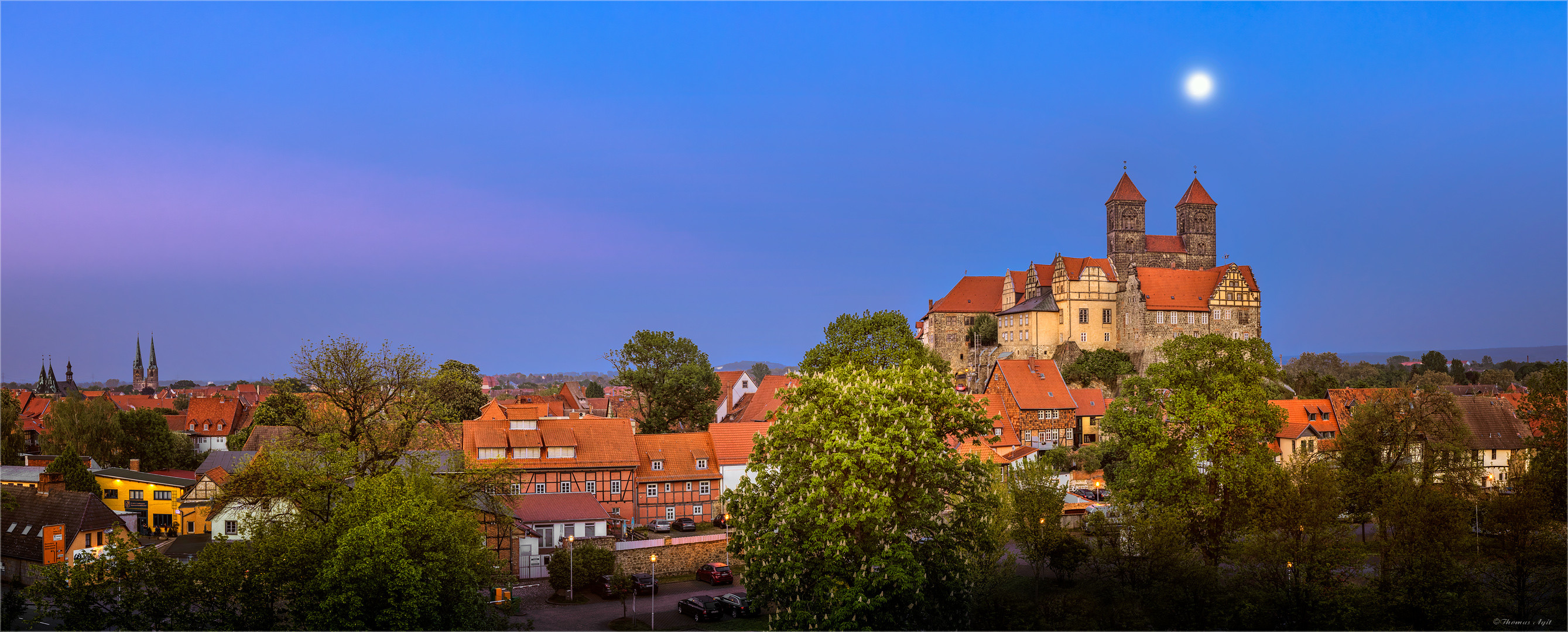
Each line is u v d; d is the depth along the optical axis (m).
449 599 48.12
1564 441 65.31
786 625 46.84
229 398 169.25
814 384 54.41
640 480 90.75
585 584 69.00
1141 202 198.75
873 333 87.50
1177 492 63.53
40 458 110.38
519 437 89.31
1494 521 58.03
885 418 49.72
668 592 69.88
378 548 45.19
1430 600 54.38
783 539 48.16
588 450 90.94
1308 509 57.03
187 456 128.50
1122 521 64.00
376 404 69.38
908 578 45.28
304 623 46.00
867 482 47.75
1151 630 55.22
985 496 54.69
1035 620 55.94
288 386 67.56
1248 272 180.50
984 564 59.66
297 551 48.41
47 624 53.00
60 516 74.56
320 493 59.12
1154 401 68.19
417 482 57.12
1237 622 55.28
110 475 95.12
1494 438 106.06
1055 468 109.00
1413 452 86.69
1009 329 184.62
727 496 54.66
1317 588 55.47
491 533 72.94
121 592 47.06
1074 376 169.75
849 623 43.88
